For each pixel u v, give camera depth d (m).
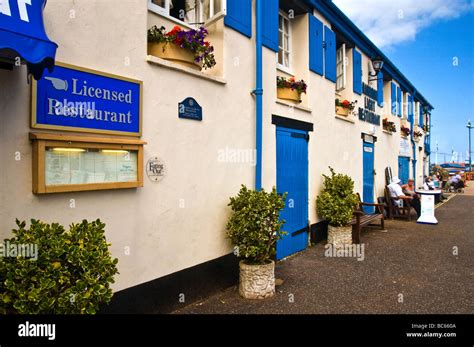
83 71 3.25
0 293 2.37
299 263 6.48
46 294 2.36
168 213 4.19
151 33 4.27
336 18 9.10
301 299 4.78
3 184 2.74
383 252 7.29
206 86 4.79
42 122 2.95
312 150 7.89
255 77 5.81
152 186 3.97
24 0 2.49
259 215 4.79
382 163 13.30
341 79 9.92
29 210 2.89
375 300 4.75
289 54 7.79
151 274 3.98
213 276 4.93
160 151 4.07
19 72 2.83
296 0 7.22
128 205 3.70
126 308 3.70
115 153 3.53
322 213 7.88
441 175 30.17
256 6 5.78
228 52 5.21
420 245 7.95
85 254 2.57
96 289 2.57
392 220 11.68
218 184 5.01
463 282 5.45
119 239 3.61
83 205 3.27
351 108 9.84
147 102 3.90
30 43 2.42
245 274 4.83
